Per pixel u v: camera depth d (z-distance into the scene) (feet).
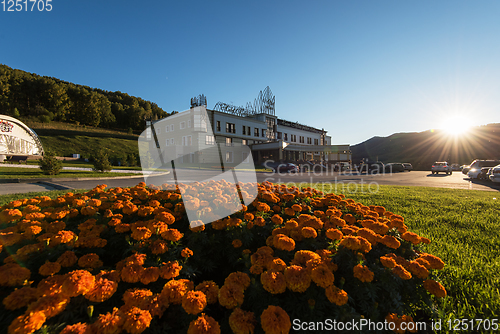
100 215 9.39
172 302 4.79
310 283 5.33
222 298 4.71
